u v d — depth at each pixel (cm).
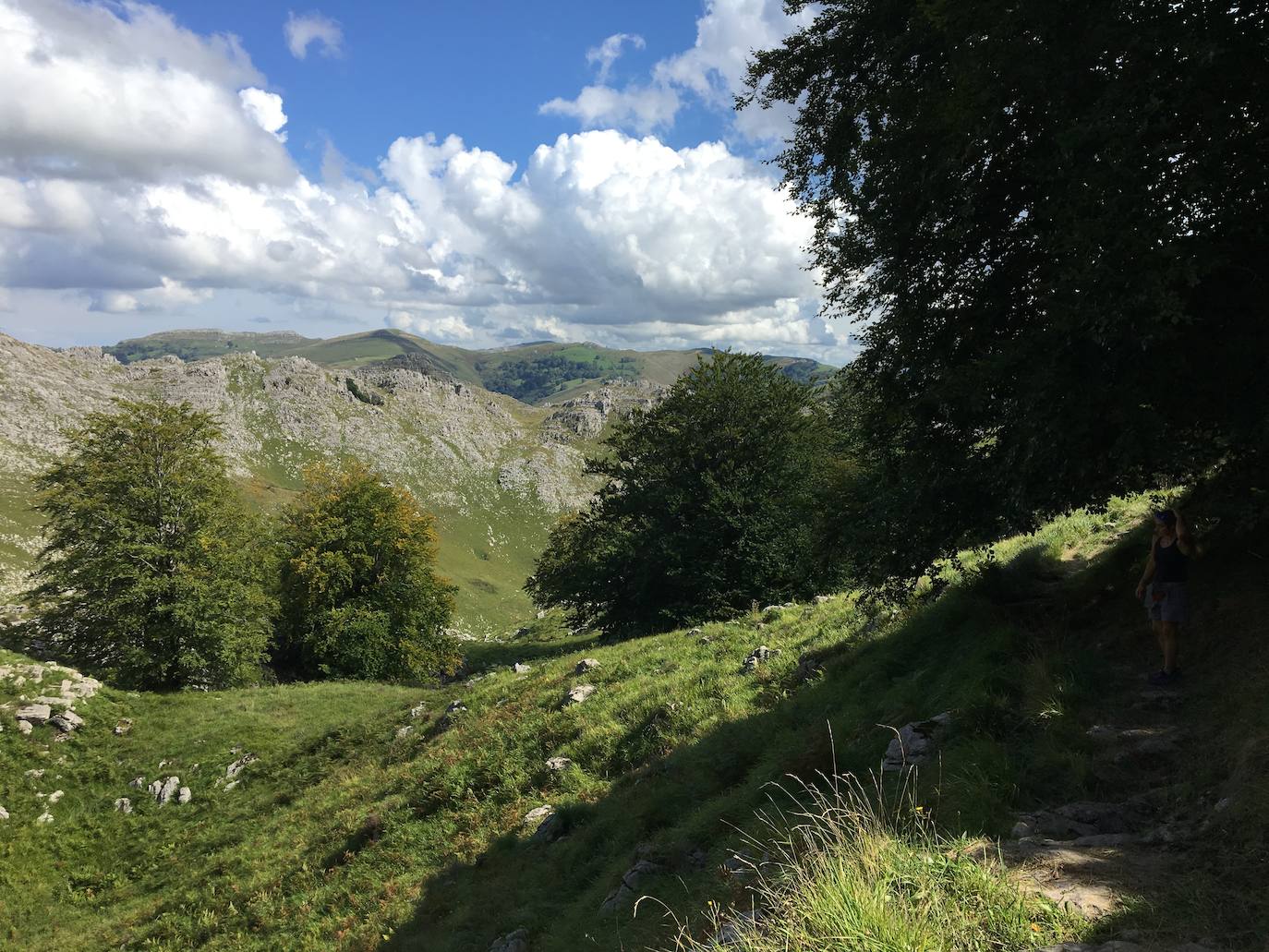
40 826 2402
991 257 1000
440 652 5338
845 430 1767
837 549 1279
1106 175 700
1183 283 694
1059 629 976
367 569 5244
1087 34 725
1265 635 725
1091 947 388
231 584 3962
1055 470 834
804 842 646
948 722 792
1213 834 488
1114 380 774
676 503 3734
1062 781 640
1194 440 816
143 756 2811
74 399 17162
